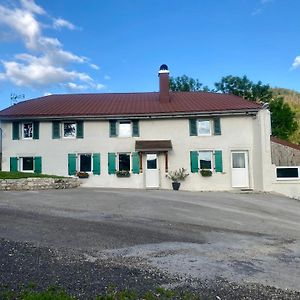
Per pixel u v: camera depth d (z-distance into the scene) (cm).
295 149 2362
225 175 2222
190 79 4200
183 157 2245
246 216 1216
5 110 2372
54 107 2395
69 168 2258
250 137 2234
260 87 3894
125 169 2269
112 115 2244
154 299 479
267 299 492
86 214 1145
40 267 602
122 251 723
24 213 1120
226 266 640
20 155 2280
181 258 686
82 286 518
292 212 1355
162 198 1578
